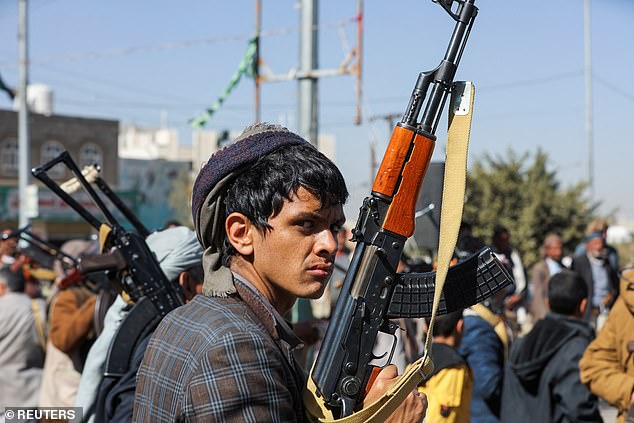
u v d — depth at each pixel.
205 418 1.66
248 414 1.66
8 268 6.13
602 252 10.06
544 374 4.35
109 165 38.62
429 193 4.76
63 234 35.12
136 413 1.87
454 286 2.04
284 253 1.85
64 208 35.22
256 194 1.85
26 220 19.19
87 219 3.44
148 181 42.84
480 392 4.55
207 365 1.69
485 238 24.17
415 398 1.90
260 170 1.86
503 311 5.91
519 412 4.43
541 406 4.36
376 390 1.89
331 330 1.92
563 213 24.22
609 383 4.06
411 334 5.44
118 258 3.33
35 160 36.09
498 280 2.06
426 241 4.79
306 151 1.90
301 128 8.31
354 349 1.91
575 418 4.24
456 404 3.88
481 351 4.59
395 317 1.98
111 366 3.21
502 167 24.95
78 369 5.21
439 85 1.89
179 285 3.46
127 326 3.24
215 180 1.89
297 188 1.83
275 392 1.71
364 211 1.93
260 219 1.85
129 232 3.41
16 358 5.85
